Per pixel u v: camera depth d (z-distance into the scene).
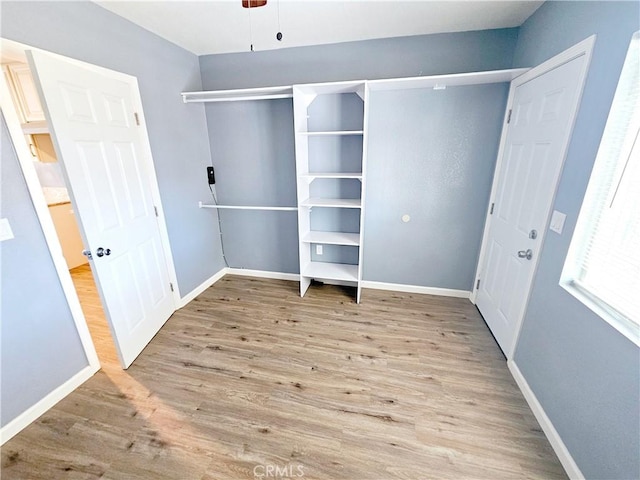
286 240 3.26
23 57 1.50
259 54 2.66
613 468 1.10
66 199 3.64
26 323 1.55
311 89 2.38
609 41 1.21
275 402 1.72
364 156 2.35
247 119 2.90
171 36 2.33
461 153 2.51
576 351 1.33
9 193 1.45
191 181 2.83
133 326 2.08
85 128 1.69
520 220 1.96
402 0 1.79
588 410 1.23
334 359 2.08
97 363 1.95
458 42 2.29
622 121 1.18
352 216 2.96
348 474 1.33
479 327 2.43
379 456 1.41
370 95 2.52
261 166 3.04
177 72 2.54
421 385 1.83
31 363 1.58
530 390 1.68
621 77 1.15
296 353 2.14
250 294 3.04
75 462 1.39
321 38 2.38
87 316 2.62
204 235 3.10
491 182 2.50
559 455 1.38
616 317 1.16
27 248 1.54
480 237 2.68
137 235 2.15
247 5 1.56
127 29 2.02
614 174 1.22
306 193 2.84
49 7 1.55
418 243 2.86
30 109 2.28
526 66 2.00
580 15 1.42
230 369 1.99
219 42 2.45
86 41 1.75
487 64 2.29
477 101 2.35
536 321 1.67
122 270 1.99
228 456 1.41
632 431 1.03
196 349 2.20
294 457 1.41
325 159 2.82
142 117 2.18
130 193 2.08
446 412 1.64
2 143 1.42
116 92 1.94
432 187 2.66
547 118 1.68
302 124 2.59
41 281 1.61
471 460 1.38
